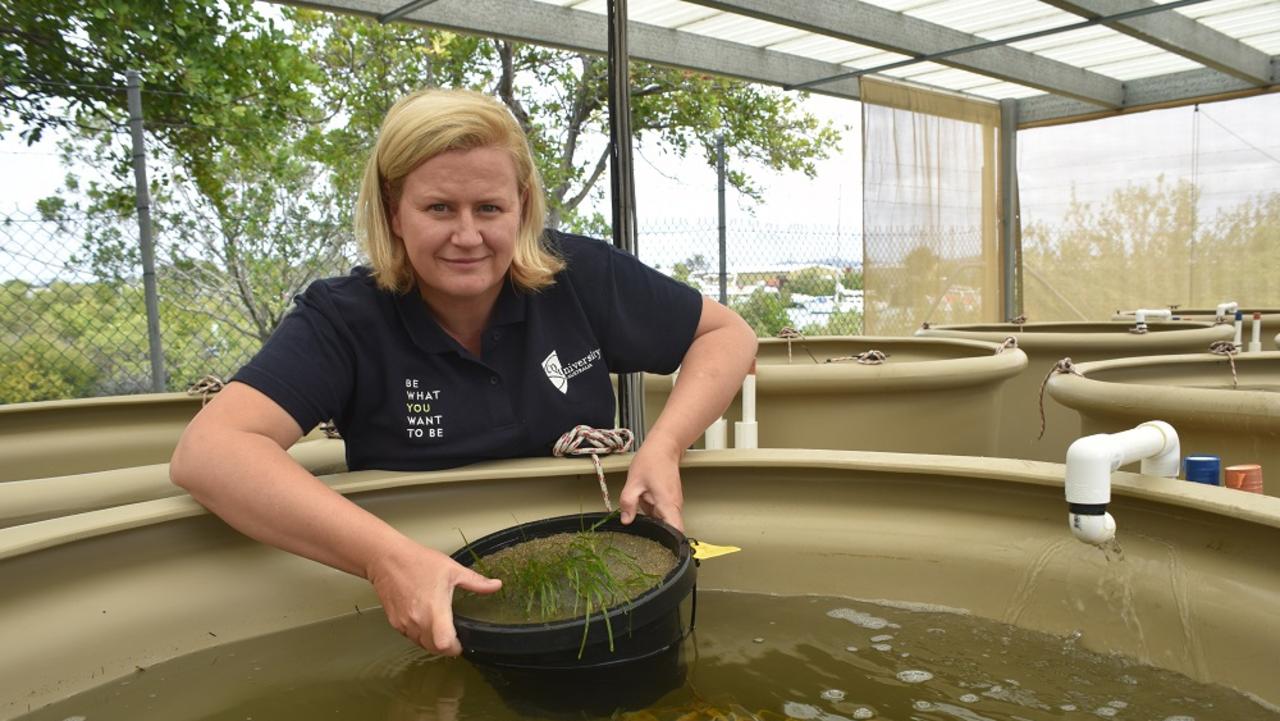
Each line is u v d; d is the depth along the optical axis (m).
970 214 6.64
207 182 5.69
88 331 4.64
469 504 1.00
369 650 0.80
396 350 1.00
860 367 1.83
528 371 1.05
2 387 4.33
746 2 3.95
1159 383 1.98
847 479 1.00
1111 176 6.64
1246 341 3.73
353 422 1.04
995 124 6.86
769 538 0.99
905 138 6.14
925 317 6.31
